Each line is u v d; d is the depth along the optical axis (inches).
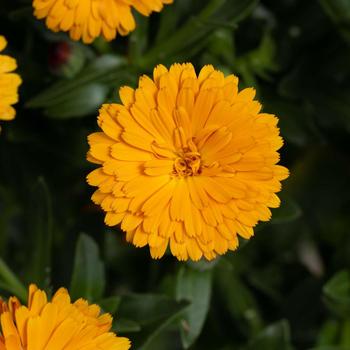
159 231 18.0
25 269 21.0
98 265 20.3
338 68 22.2
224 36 21.1
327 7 21.2
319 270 23.7
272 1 22.5
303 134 21.7
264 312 23.6
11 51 21.4
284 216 20.3
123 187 17.9
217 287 22.8
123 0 18.6
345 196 23.1
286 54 22.3
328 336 22.9
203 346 23.0
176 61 20.7
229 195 17.9
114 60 20.8
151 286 22.2
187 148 18.4
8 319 17.2
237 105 18.0
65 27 18.7
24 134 21.7
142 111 17.9
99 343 17.4
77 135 22.0
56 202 23.0
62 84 20.4
